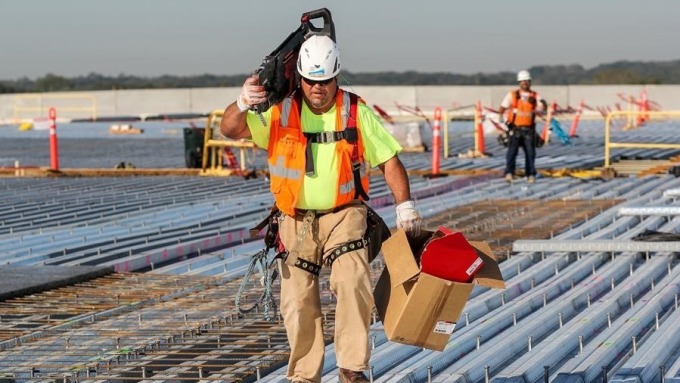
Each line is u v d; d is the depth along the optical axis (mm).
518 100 32375
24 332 14109
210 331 14258
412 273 9820
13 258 19812
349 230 10336
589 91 81938
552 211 25672
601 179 33094
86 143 56469
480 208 26547
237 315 15008
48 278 17281
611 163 38719
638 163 38719
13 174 37938
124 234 22891
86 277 17812
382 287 10500
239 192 31359
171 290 16922
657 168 36188
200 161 38719
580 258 19266
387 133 10406
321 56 10086
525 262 19062
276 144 10375
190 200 29219
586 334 14000
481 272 9969
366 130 10367
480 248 10219
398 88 84938
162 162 43375
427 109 84500
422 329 10109
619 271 18203
